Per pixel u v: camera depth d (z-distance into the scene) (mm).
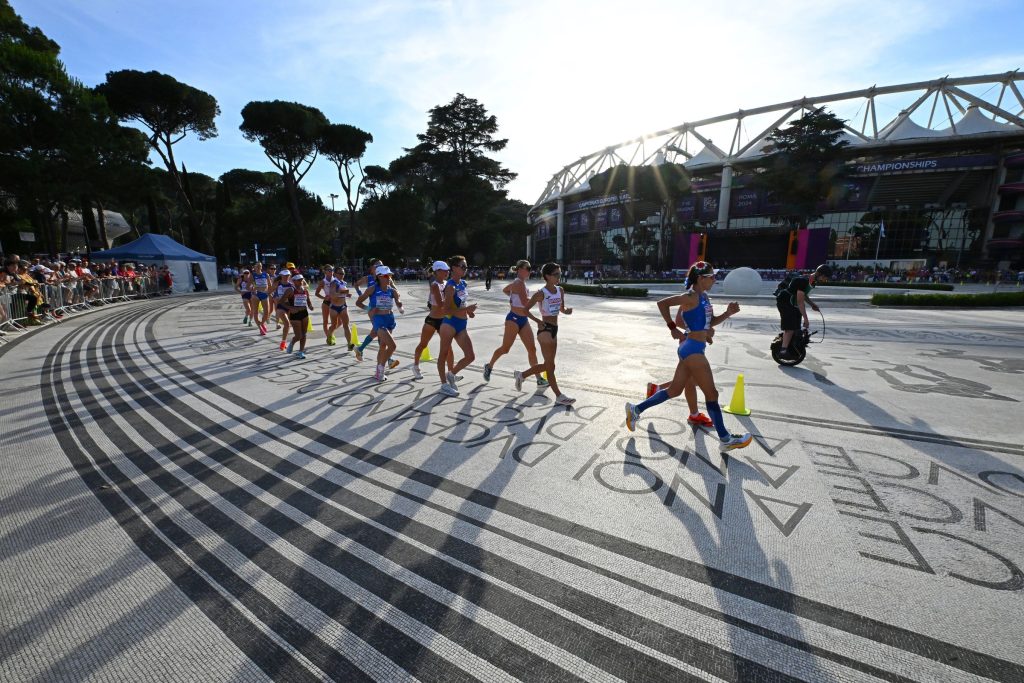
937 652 2051
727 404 5672
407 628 2236
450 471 3902
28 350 9336
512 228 58469
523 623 2264
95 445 4562
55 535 3018
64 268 17500
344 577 2605
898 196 55031
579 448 4340
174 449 4445
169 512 3312
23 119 22609
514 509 3295
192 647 2125
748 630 2197
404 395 6109
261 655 2084
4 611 2340
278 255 47938
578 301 23703
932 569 2602
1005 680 1904
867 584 2486
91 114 24547
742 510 3242
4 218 29531
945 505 3297
